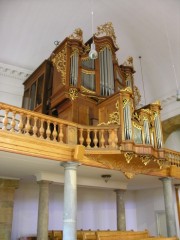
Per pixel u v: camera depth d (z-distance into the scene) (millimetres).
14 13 13258
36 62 15031
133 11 14414
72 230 7902
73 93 10180
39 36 14602
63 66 10914
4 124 7582
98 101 10922
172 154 12047
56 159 8336
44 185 10461
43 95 11688
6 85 14102
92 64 11711
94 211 15375
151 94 18203
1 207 11344
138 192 17719
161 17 13992
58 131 9062
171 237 10188
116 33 15953
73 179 8500
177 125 17078
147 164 10188
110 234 9555
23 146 7754
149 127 9859
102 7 14594
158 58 16500
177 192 15547
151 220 16391
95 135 8953
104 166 9438
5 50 14047
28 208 13180
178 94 11422
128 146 8703
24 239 11953
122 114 9188
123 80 13500
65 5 13977
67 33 15164
